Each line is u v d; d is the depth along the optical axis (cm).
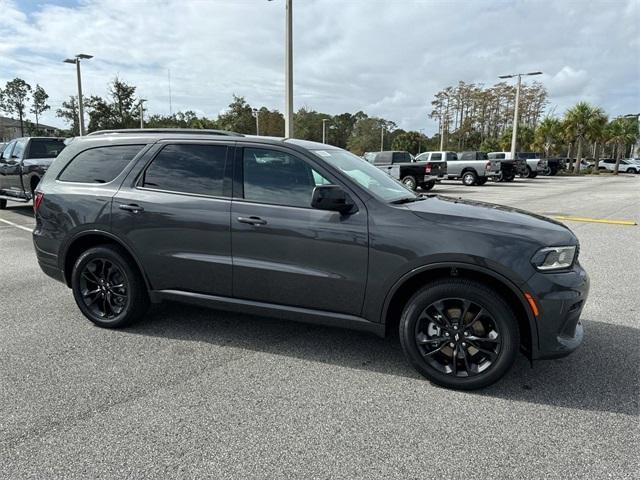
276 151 375
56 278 455
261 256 368
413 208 344
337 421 287
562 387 331
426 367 333
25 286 573
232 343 405
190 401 308
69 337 415
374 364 367
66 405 301
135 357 375
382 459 251
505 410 302
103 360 369
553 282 305
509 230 317
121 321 428
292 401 310
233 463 246
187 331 431
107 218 415
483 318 321
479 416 294
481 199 1688
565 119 4331
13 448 256
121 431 273
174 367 358
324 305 358
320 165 360
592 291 561
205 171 394
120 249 423
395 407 304
